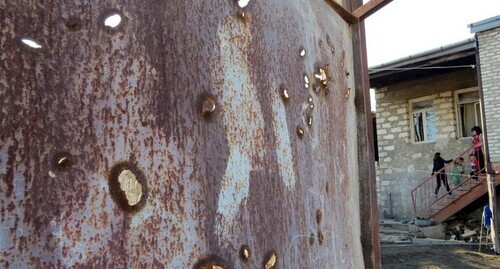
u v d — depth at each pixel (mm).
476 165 9312
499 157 8508
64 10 557
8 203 485
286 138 868
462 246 8500
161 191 611
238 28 779
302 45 991
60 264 511
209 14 726
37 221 502
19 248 487
